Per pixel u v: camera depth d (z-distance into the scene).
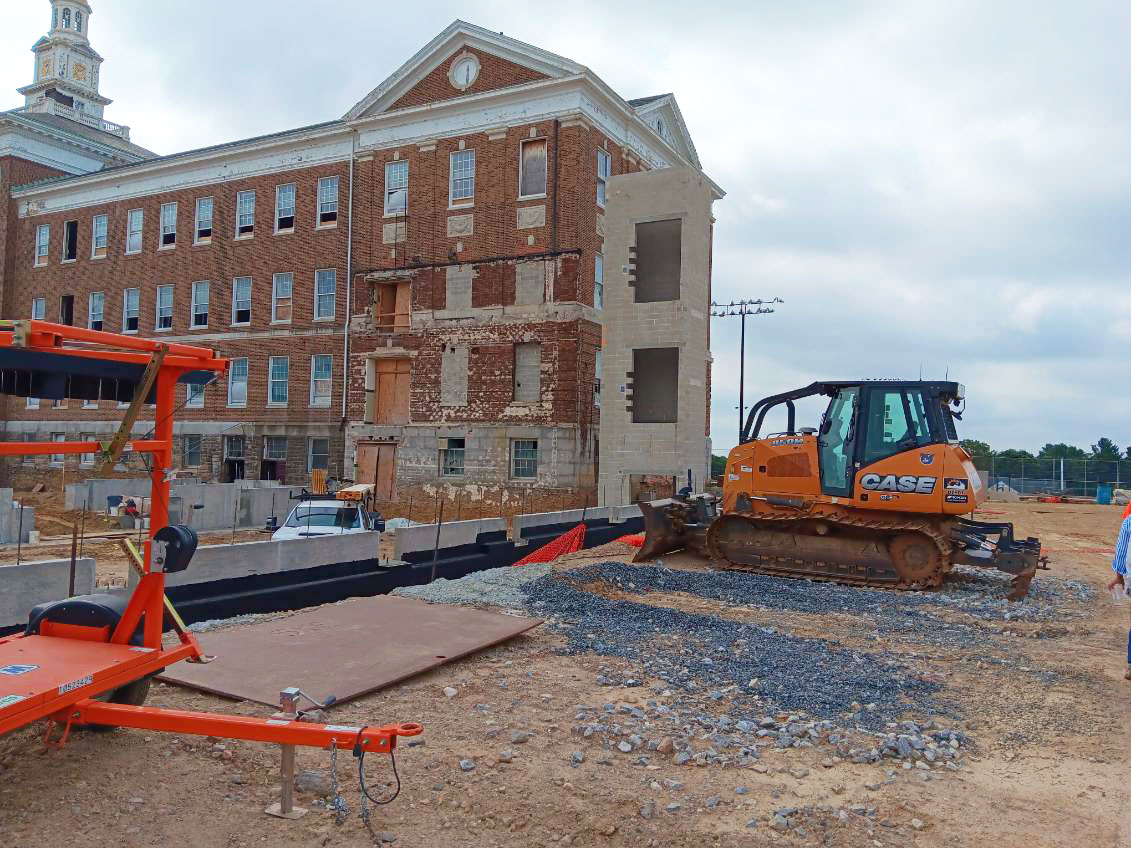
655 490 25.75
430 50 29.89
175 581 9.62
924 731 6.29
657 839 4.52
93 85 73.69
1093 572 16.25
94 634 5.47
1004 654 8.80
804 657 8.34
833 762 5.67
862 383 13.88
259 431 34.41
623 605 10.62
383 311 31.66
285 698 4.78
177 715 4.55
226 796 4.87
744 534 14.42
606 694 7.05
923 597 12.28
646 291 24.39
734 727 6.27
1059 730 6.42
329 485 29.06
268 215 35.00
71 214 41.50
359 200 31.86
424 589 11.67
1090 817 4.92
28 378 5.43
